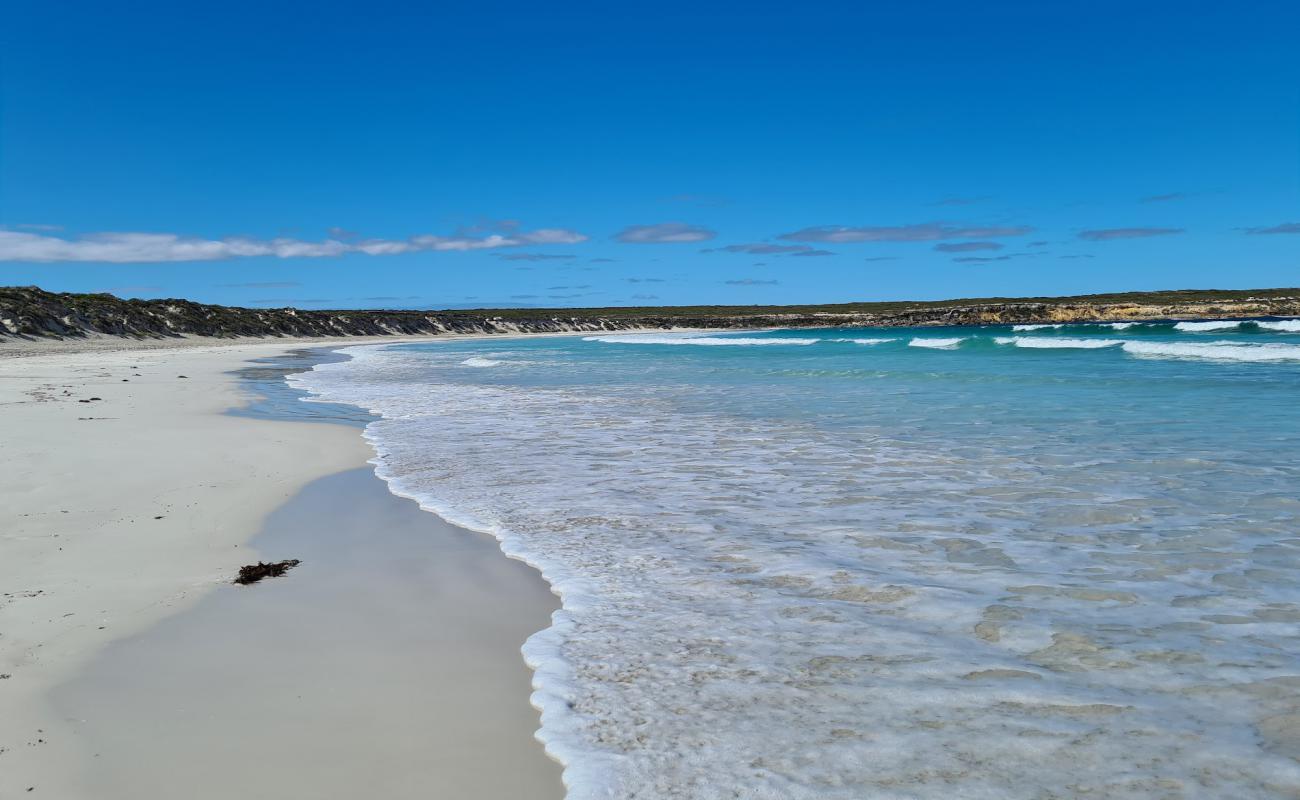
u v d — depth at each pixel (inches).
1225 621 174.7
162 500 317.7
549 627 185.9
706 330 4456.2
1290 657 156.1
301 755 132.8
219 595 211.9
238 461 404.5
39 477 355.3
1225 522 251.4
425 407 659.4
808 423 506.6
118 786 123.5
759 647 169.9
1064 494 295.6
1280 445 381.1
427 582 221.5
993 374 840.9
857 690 148.9
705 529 263.6
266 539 266.8
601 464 386.3
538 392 772.6
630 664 164.2
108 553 248.1
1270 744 126.0
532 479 355.6
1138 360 1029.2
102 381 873.5
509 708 148.4
